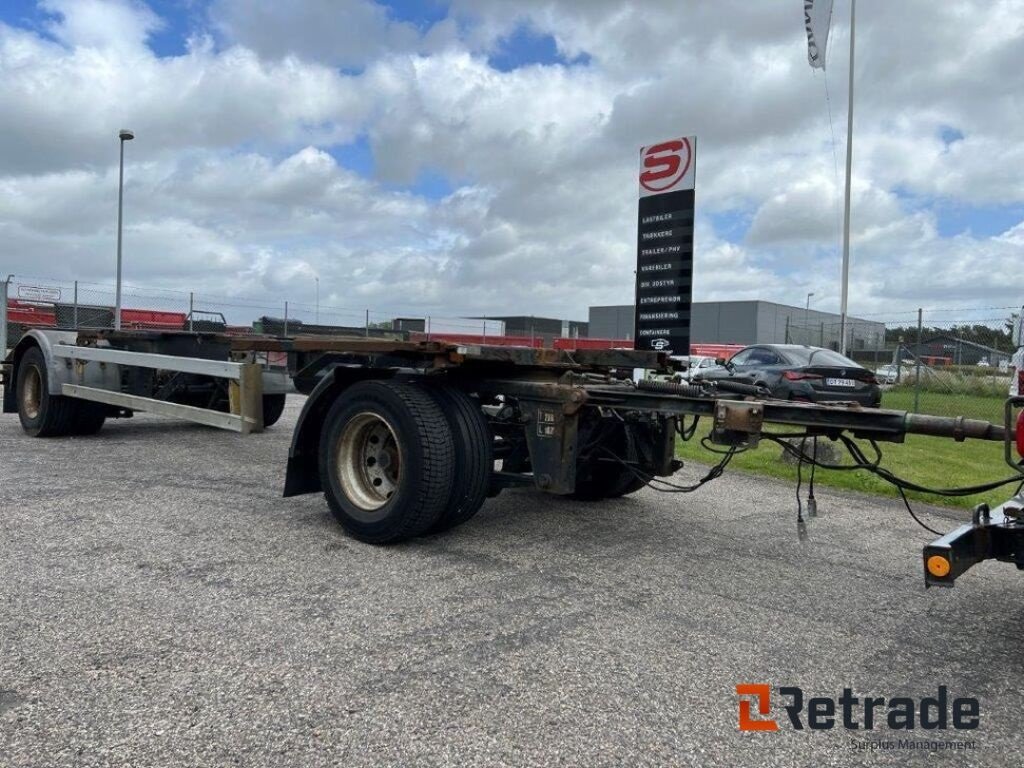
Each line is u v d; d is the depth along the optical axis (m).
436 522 4.78
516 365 5.14
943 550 2.98
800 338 26.86
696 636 3.48
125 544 4.62
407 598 3.84
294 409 13.59
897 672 3.17
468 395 5.08
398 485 4.62
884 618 3.79
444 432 4.62
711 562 4.68
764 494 6.95
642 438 5.52
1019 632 3.64
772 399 4.61
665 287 10.80
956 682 3.10
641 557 4.73
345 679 2.93
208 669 2.97
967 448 10.34
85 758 2.35
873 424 3.76
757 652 3.33
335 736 2.52
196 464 7.39
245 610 3.60
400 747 2.47
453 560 4.53
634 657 3.23
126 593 3.78
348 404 4.92
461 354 4.65
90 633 3.28
